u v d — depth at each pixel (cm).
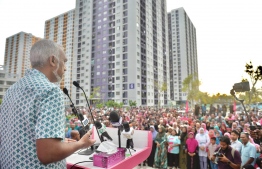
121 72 6206
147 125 1070
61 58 110
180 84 11069
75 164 148
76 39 7681
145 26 6788
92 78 6906
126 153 178
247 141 497
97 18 7119
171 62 11519
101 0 7088
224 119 1227
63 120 91
